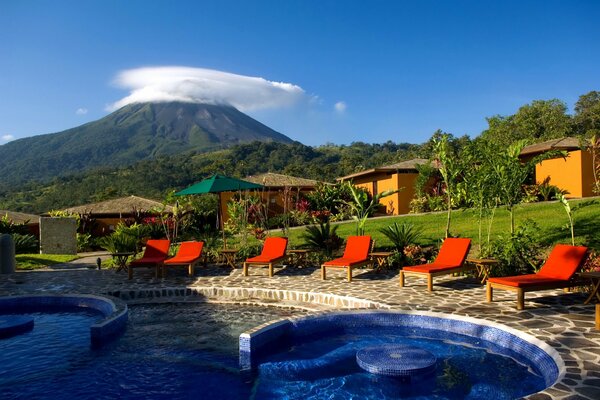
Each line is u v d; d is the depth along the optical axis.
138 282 12.61
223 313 9.95
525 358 6.46
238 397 5.54
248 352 6.96
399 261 13.33
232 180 15.84
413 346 7.04
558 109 51.59
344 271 13.37
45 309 10.60
